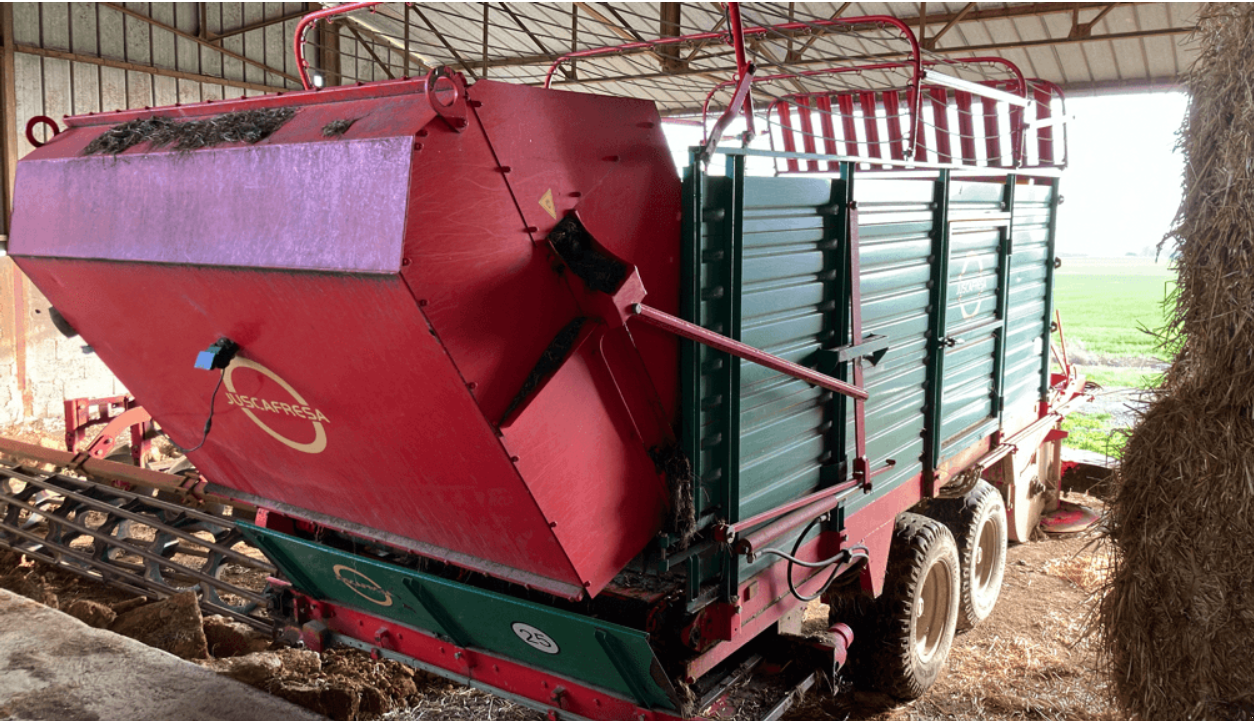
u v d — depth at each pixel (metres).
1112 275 39.34
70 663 3.41
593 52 4.50
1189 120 2.82
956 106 6.15
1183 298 2.85
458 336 1.88
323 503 2.98
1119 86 10.30
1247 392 2.62
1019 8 9.59
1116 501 3.07
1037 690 4.25
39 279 2.63
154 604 4.29
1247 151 2.60
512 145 1.93
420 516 2.62
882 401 3.54
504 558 2.51
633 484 2.43
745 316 2.64
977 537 4.85
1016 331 5.08
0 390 10.07
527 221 1.98
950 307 4.05
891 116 6.43
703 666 2.63
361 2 2.75
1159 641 2.91
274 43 14.30
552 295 2.10
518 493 2.13
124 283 2.36
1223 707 2.77
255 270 1.97
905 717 3.96
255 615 4.62
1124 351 17.69
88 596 5.09
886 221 3.39
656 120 2.38
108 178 2.31
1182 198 2.85
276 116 2.09
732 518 2.65
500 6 13.37
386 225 1.73
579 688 2.81
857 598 3.95
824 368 3.08
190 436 3.10
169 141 2.21
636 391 2.36
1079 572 5.94
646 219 2.33
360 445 2.45
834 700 4.09
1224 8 2.70
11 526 5.53
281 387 2.42
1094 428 10.59
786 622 3.10
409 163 1.70
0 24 10.32
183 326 2.42
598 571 2.37
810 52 11.66
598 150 2.18
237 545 6.24
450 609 2.91
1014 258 4.88
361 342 2.01
